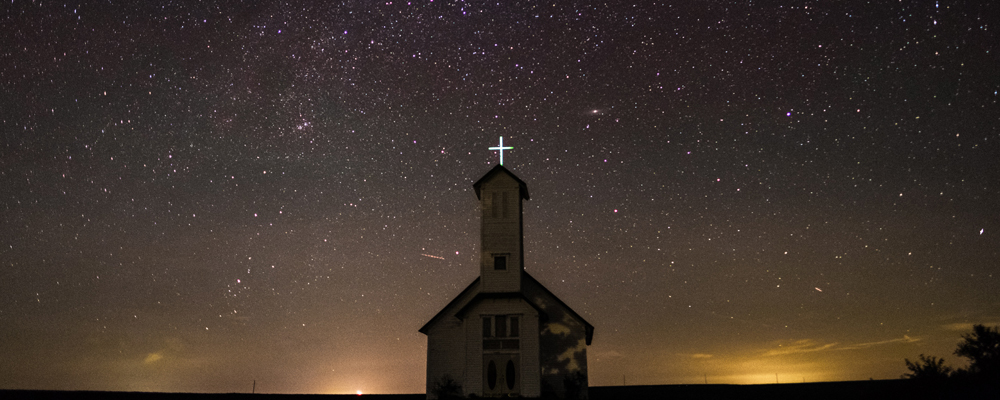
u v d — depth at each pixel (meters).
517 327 30.11
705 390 37.84
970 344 18.84
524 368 29.45
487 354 29.86
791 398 31.75
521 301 30.48
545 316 31.30
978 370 18.42
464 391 29.61
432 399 30.09
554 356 31.47
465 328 30.44
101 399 32.16
